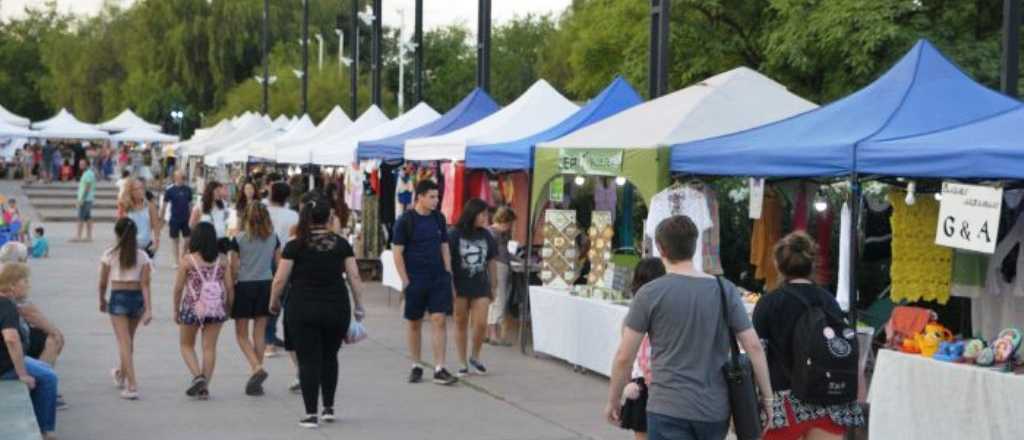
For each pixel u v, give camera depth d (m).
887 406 8.00
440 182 18.33
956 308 10.66
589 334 11.98
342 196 23.02
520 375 12.23
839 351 6.39
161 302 18.38
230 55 64.44
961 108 9.53
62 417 9.80
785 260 6.64
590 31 36.66
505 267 14.16
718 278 5.93
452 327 15.83
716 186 14.05
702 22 29.61
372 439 9.24
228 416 9.97
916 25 24.19
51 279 21.75
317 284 9.51
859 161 8.70
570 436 9.47
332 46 69.69
